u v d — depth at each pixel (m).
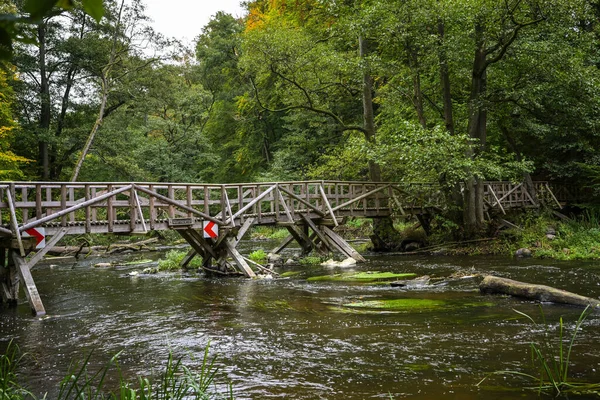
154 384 4.77
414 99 17.72
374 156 15.80
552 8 13.79
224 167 37.41
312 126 28.08
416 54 16.44
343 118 27.81
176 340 6.50
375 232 18.72
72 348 6.30
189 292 10.41
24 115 22.47
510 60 15.77
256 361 5.41
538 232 16.39
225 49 35.97
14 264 9.72
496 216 18.91
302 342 6.11
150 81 23.39
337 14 17.23
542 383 4.35
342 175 20.69
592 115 17.92
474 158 15.75
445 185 15.59
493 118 17.50
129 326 7.45
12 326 7.67
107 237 24.22
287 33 17.62
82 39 22.00
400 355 5.40
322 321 7.23
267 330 6.82
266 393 4.43
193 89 41.56
